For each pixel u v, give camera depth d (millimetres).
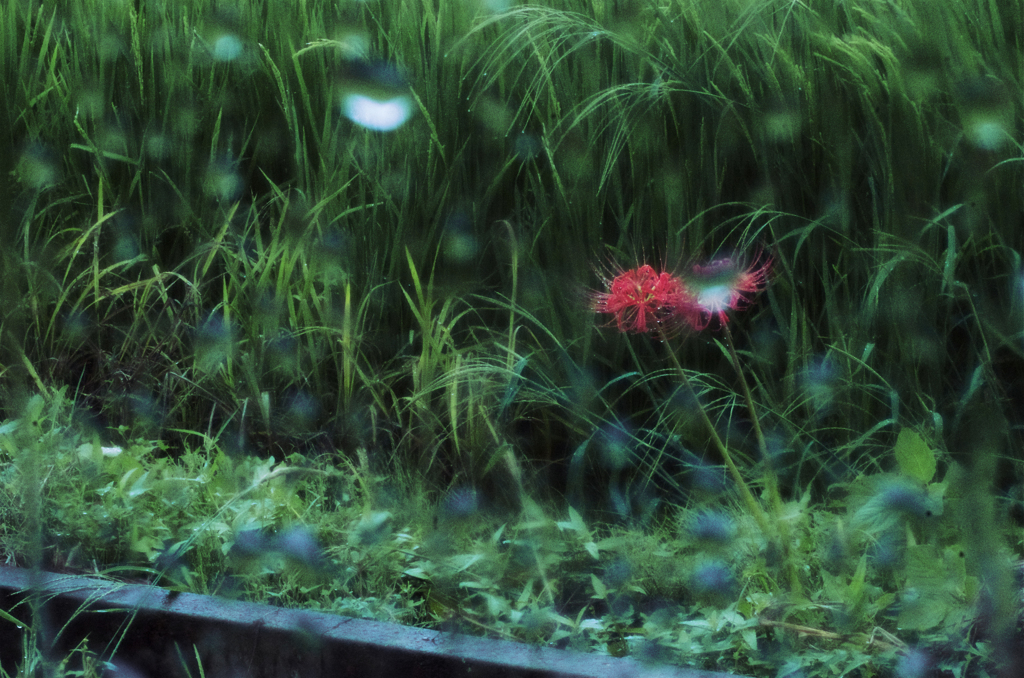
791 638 2389
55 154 4191
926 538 2580
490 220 3732
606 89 3656
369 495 3049
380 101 3725
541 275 3529
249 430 3586
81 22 4391
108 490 3029
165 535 2900
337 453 3373
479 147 3771
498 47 3771
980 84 3297
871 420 3277
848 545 2607
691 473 3330
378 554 2750
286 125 4109
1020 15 3611
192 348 3854
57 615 2617
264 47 4051
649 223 3600
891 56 3412
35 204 4090
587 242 3559
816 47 3586
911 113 3402
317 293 3809
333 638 2439
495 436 3107
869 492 2453
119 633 2578
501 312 3652
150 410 3668
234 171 4004
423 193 3711
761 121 3477
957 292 3414
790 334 3314
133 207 4199
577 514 2852
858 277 3430
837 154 3461
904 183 3414
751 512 2758
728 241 3600
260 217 4109
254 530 2742
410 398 3316
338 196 3760
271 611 2531
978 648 2211
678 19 3717
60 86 4367
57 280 4082
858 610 2373
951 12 3525
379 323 3678
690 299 2545
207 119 4164
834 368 3270
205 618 2521
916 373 3246
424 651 2387
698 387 3455
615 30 3691
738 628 2338
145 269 4113
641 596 2701
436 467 3293
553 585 2682
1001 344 3350
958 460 3178
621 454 3266
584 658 2334
